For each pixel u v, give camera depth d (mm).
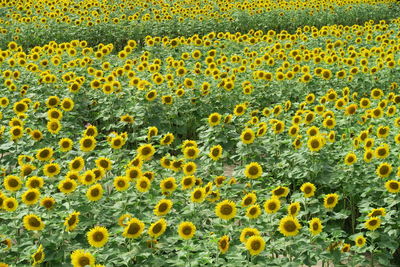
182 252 5316
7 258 5461
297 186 8000
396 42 16359
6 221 6562
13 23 18922
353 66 12680
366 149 7332
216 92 11305
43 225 5555
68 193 6242
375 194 6930
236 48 15930
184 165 6734
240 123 9906
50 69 12641
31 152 8281
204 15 20969
